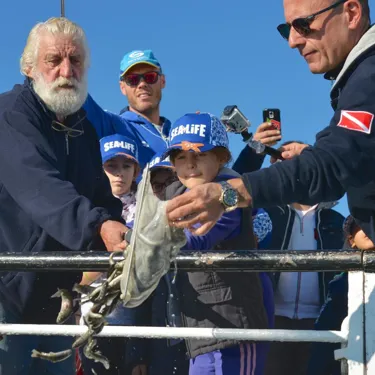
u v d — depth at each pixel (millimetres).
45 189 2824
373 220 2248
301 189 2027
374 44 2172
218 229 2967
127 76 4918
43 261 2340
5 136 2996
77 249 2723
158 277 2020
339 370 3457
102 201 3439
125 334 2439
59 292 2217
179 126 3182
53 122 3174
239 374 2941
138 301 2035
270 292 3309
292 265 2166
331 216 4211
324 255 2152
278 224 4148
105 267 2295
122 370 3775
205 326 3004
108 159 4160
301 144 3822
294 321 3936
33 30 3338
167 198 3318
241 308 3000
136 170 4281
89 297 2070
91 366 3770
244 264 2201
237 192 2018
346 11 2379
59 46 3230
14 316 3092
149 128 4914
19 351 3064
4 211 3018
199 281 3029
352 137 2043
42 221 2797
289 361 3840
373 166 2062
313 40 2418
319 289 3980
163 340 3787
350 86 2133
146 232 1990
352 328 2260
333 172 2023
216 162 3188
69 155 3223
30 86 3199
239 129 3791
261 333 2352
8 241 3037
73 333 2516
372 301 2250
